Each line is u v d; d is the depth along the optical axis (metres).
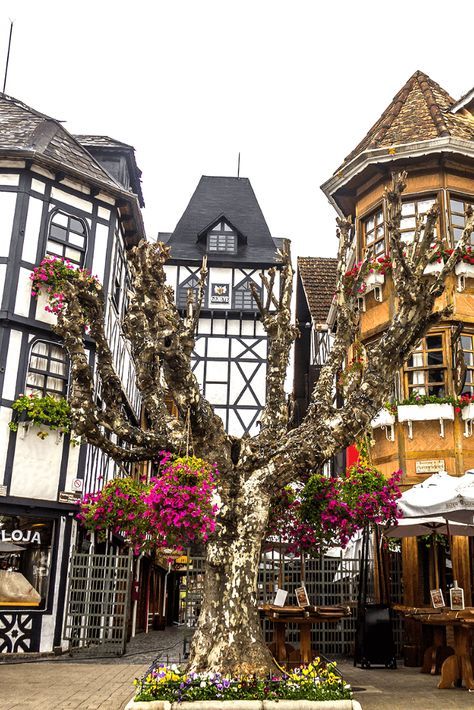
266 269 27.67
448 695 8.25
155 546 8.98
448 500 9.36
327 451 8.50
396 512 9.34
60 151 16.11
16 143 15.31
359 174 15.95
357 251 16.20
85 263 15.70
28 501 13.52
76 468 14.34
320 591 14.05
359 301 15.66
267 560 14.36
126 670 10.99
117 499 8.92
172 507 7.19
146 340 8.79
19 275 14.39
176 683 6.90
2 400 13.71
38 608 13.53
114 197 16.45
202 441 8.35
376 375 8.75
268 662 7.52
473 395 13.70
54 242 15.30
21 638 13.23
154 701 6.50
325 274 23.50
